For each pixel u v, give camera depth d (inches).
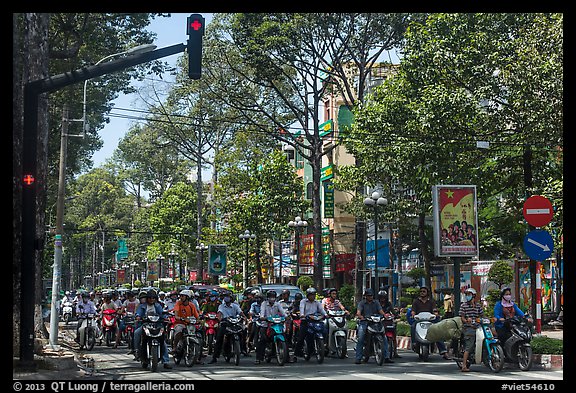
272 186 1951.3
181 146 2449.6
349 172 1398.9
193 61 618.2
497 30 1114.1
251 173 1966.0
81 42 1098.1
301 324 781.3
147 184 3304.6
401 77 1205.1
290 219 1963.6
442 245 937.5
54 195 1870.1
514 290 1244.5
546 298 1267.2
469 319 666.2
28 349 634.2
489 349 647.1
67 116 1037.8
